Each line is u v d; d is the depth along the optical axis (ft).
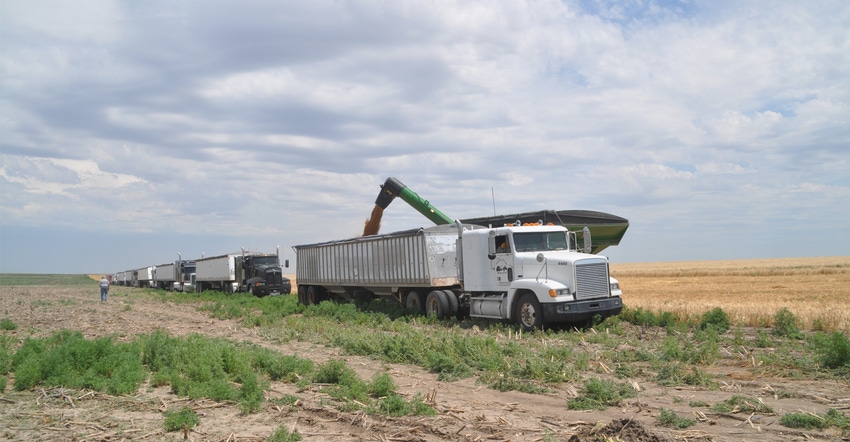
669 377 35.27
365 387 33.32
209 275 163.22
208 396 33.94
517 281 60.44
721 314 58.85
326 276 98.48
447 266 74.23
